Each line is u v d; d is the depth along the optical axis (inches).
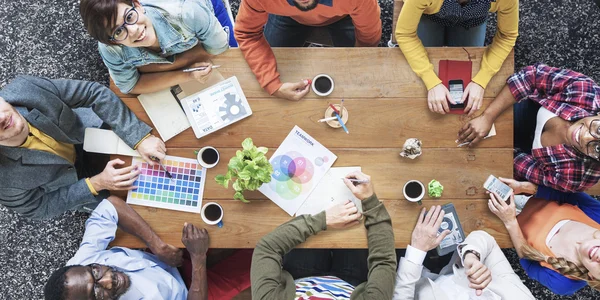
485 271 68.1
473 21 75.2
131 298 69.2
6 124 62.4
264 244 67.1
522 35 94.0
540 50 94.0
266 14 68.4
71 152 75.6
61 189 73.2
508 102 70.5
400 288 70.2
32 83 68.4
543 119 71.5
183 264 79.3
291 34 84.1
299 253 80.7
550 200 75.4
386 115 71.0
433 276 76.2
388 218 68.6
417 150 69.2
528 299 68.8
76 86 71.1
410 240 70.8
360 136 71.1
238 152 65.4
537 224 73.9
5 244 93.7
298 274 80.4
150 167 71.6
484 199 71.2
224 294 77.7
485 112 70.4
